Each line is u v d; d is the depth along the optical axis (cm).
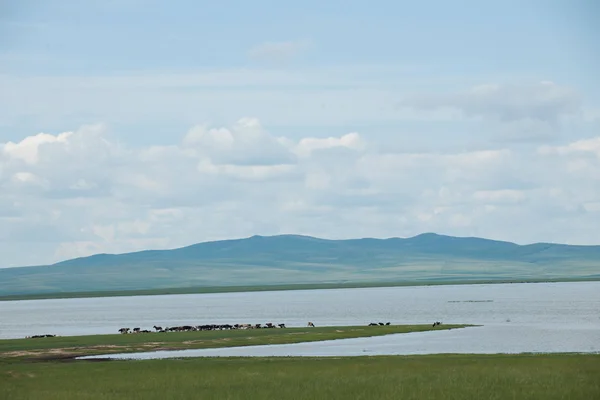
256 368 9212
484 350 12244
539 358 9800
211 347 13362
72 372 9119
